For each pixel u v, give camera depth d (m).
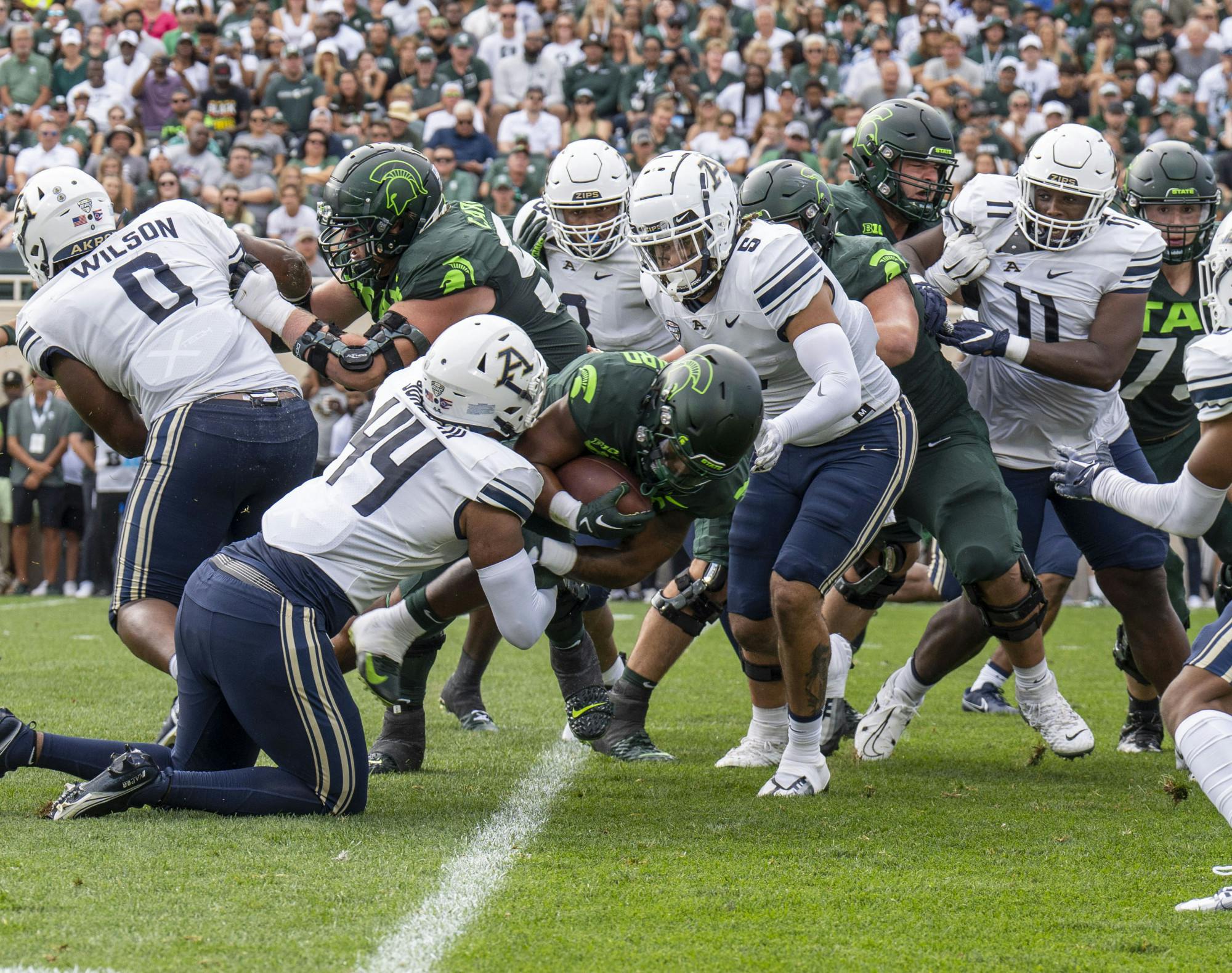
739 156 41.62
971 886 10.58
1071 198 15.58
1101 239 15.95
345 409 34.69
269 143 41.16
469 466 11.67
